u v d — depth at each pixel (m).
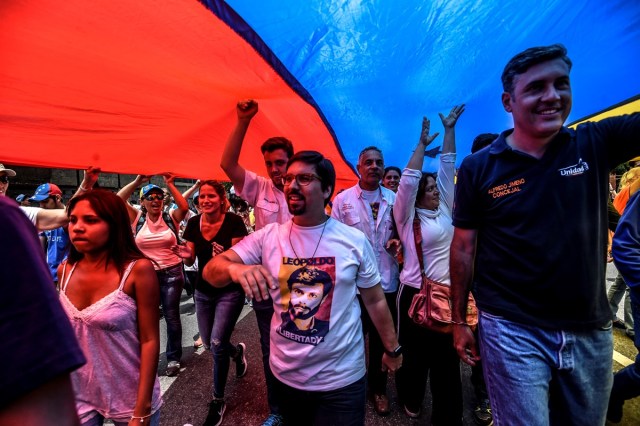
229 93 2.03
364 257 1.43
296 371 1.36
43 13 1.26
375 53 1.94
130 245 1.45
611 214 2.34
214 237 2.50
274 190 2.33
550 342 1.25
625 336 3.43
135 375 1.39
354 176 4.93
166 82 1.84
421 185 2.27
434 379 2.03
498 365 1.34
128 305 1.35
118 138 2.37
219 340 2.29
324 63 1.98
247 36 1.48
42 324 0.41
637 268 1.82
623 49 2.04
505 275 1.34
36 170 10.86
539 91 1.21
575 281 1.21
